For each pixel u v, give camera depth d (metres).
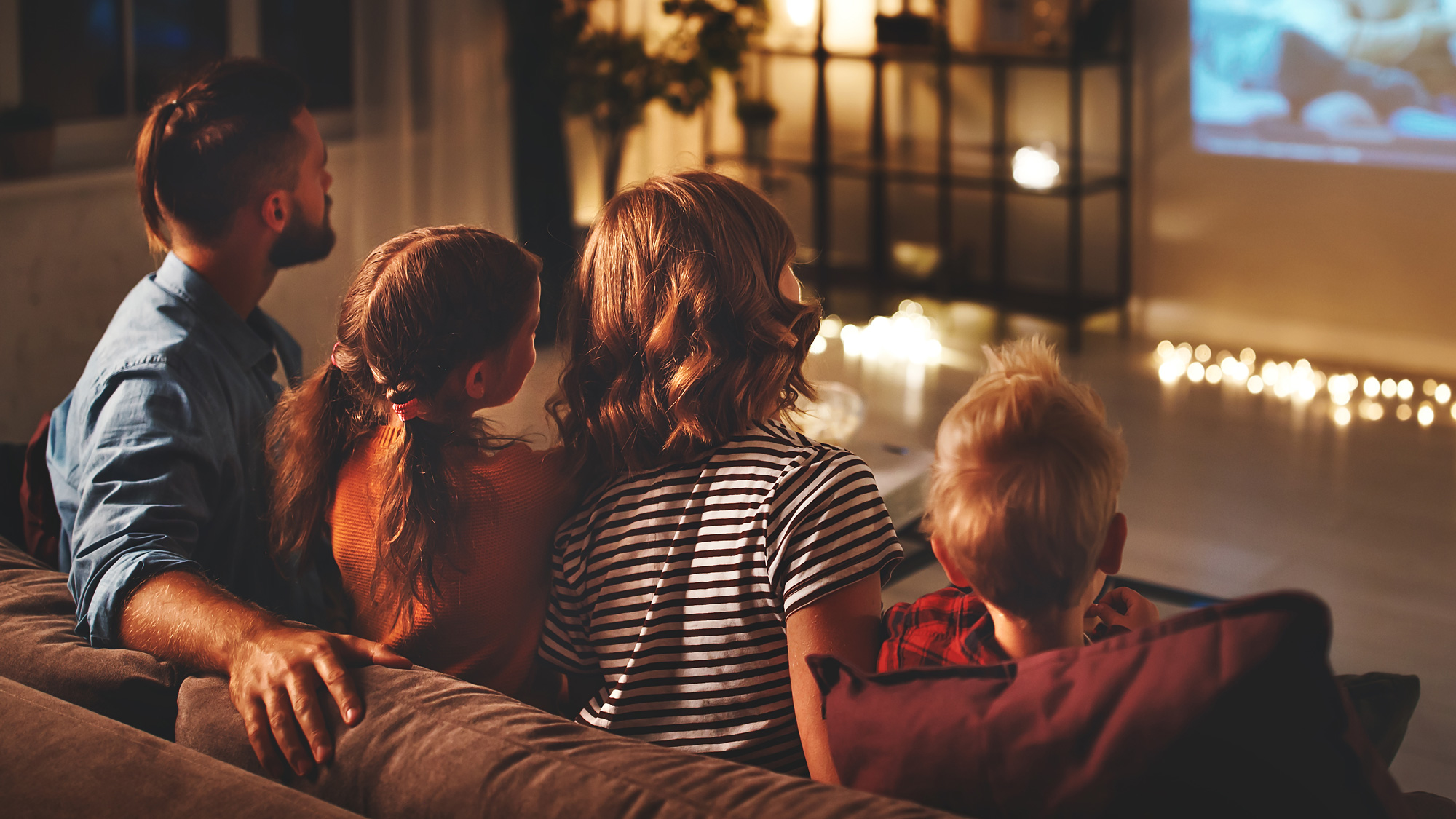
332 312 4.25
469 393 1.15
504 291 1.14
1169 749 0.77
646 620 1.07
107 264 3.65
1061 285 5.18
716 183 1.12
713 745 1.06
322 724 0.98
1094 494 0.89
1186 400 4.19
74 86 3.70
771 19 5.46
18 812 0.88
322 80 4.27
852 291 5.41
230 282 1.50
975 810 0.86
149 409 1.34
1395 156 4.32
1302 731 0.76
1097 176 4.86
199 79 1.49
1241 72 4.55
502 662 1.20
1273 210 4.61
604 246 1.13
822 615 1.02
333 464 1.22
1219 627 0.76
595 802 0.85
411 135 4.36
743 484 1.06
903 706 0.88
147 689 1.09
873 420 4.02
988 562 0.91
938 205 5.43
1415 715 2.30
